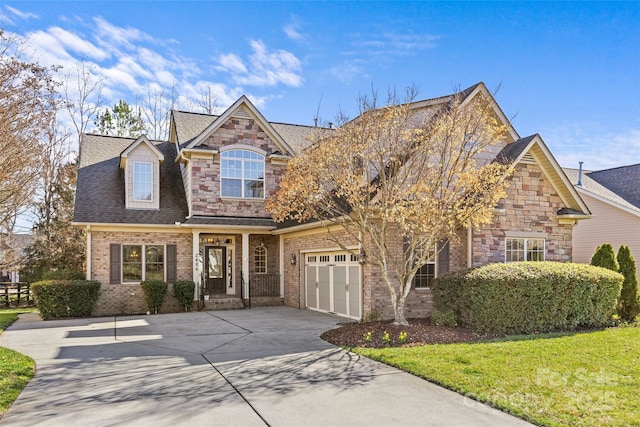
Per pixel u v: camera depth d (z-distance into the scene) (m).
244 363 8.28
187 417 5.53
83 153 19.52
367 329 10.96
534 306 11.23
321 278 16.62
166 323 13.77
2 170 7.59
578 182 23.41
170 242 18.08
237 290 19.55
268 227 18.48
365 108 11.30
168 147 21.67
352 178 10.86
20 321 14.85
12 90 7.50
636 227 20.38
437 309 12.43
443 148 11.04
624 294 13.54
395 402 6.03
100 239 17.12
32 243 23.61
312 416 5.55
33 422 5.38
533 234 14.48
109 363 8.39
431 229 10.96
